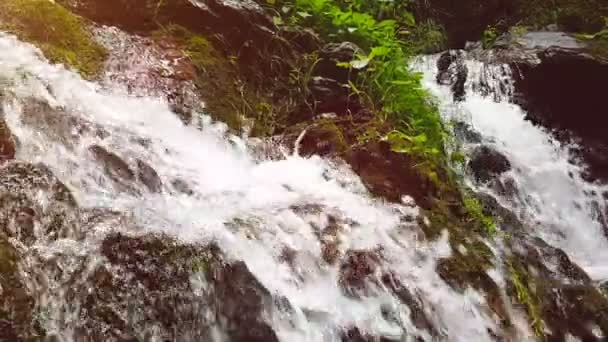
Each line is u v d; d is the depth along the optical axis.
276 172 2.78
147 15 3.37
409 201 2.80
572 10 5.74
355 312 2.11
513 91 4.38
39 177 2.08
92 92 2.70
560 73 4.24
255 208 2.38
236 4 3.56
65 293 1.82
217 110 3.02
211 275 1.97
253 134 3.05
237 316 1.94
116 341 1.80
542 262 2.87
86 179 2.19
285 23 3.70
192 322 1.89
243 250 2.09
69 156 2.24
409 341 2.14
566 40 4.82
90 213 2.03
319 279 2.14
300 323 2.00
